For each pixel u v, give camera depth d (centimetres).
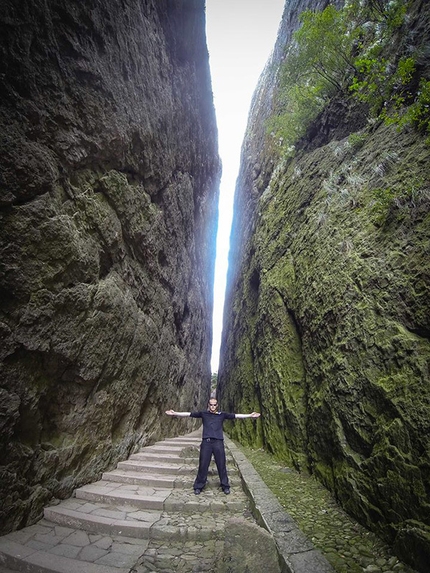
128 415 730
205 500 507
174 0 988
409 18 604
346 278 541
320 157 851
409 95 524
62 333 478
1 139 382
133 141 689
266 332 978
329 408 537
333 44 723
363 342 461
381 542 358
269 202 1227
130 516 452
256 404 1075
